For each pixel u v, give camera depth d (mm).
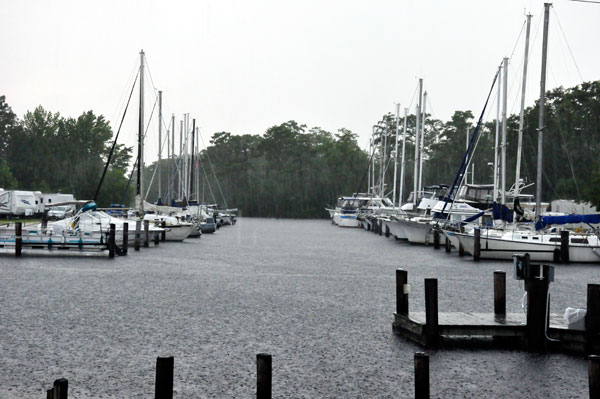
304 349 17359
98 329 19234
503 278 17938
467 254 44938
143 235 48750
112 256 39094
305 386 14359
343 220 97625
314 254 47531
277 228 94750
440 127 133125
